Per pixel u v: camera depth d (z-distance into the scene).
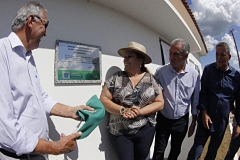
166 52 4.23
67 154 2.09
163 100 2.38
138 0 2.53
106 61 2.58
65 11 2.15
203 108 2.73
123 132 2.24
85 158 2.26
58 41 2.03
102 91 2.35
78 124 2.17
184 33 4.03
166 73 2.60
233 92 2.65
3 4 1.73
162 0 2.60
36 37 1.37
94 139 2.37
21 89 1.28
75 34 2.22
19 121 1.31
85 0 2.37
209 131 2.80
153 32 3.71
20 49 1.32
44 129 1.49
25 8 1.32
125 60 2.34
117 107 2.14
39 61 1.90
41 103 1.49
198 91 2.71
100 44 2.51
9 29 1.75
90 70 2.31
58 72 2.01
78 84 2.21
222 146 4.52
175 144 2.77
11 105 1.22
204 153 4.06
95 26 2.47
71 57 2.13
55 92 2.01
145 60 2.48
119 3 2.56
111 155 2.56
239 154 4.10
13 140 1.18
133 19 3.14
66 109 1.80
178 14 3.13
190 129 2.88
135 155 2.40
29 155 1.39
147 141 2.32
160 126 2.74
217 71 2.67
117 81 2.28
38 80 1.50
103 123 2.49
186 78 2.57
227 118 2.70
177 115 2.62
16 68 1.27
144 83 2.30
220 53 2.51
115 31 2.77
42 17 1.37
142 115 2.16
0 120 1.14
